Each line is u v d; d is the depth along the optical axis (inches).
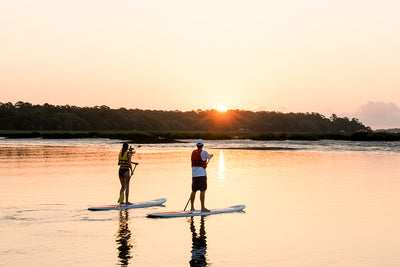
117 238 346.6
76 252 306.3
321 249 317.7
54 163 1087.0
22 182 700.0
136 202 511.8
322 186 664.4
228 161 1206.3
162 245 327.9
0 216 428.5
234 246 326.3
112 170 904.9
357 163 1125.7
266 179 761.0
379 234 362.3
